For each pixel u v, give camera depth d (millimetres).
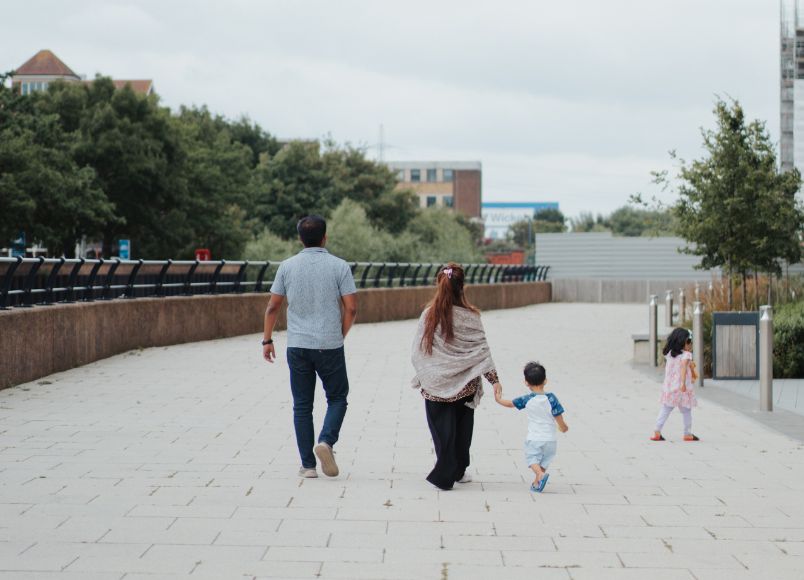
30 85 118688
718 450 8781
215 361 16156
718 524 6078
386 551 5402
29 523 5914
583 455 8516
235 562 5160
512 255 95125
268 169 65312
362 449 8672
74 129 49250
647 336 17594
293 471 7594
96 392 12125
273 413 10648
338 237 50156
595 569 5105
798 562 5262
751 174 18625
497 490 7023
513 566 5145
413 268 33438
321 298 7332
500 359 18297
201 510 6297
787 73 29219
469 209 153625
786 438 9469
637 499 6762
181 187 50031
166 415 10406
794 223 19172
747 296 21766
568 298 49531
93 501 6504
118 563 5125
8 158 38094
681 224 19516
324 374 7375
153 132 49500
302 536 5699
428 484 7199
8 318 12312
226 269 22812
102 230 48688
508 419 10523
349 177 69500
